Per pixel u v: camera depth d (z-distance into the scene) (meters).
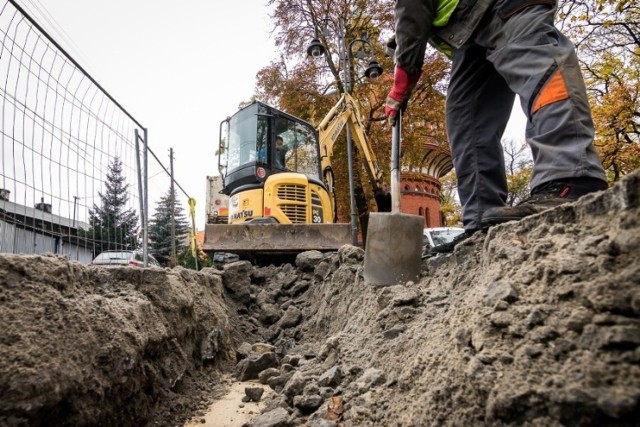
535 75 1.96
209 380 3.16
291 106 13.88
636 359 1.00
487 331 1.37
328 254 5.38
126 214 4.61
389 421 1.69
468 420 1.28
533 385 1.11
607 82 11.20
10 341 1.52
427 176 23.91
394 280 2.68
